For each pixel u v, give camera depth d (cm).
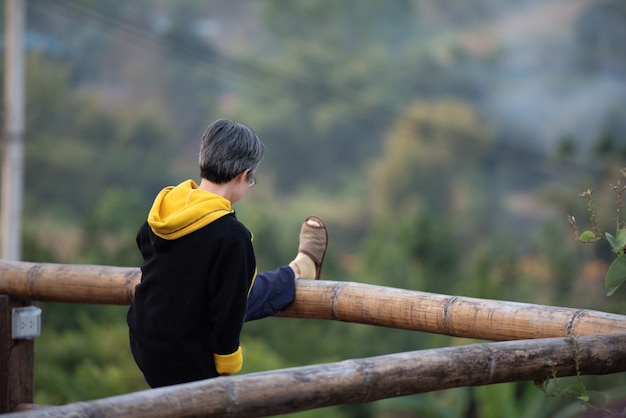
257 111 10225
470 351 411
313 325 2480
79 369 1753
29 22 10025
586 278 3441
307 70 10394
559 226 4266
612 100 10119
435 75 10769
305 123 10144
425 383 396
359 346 2456
